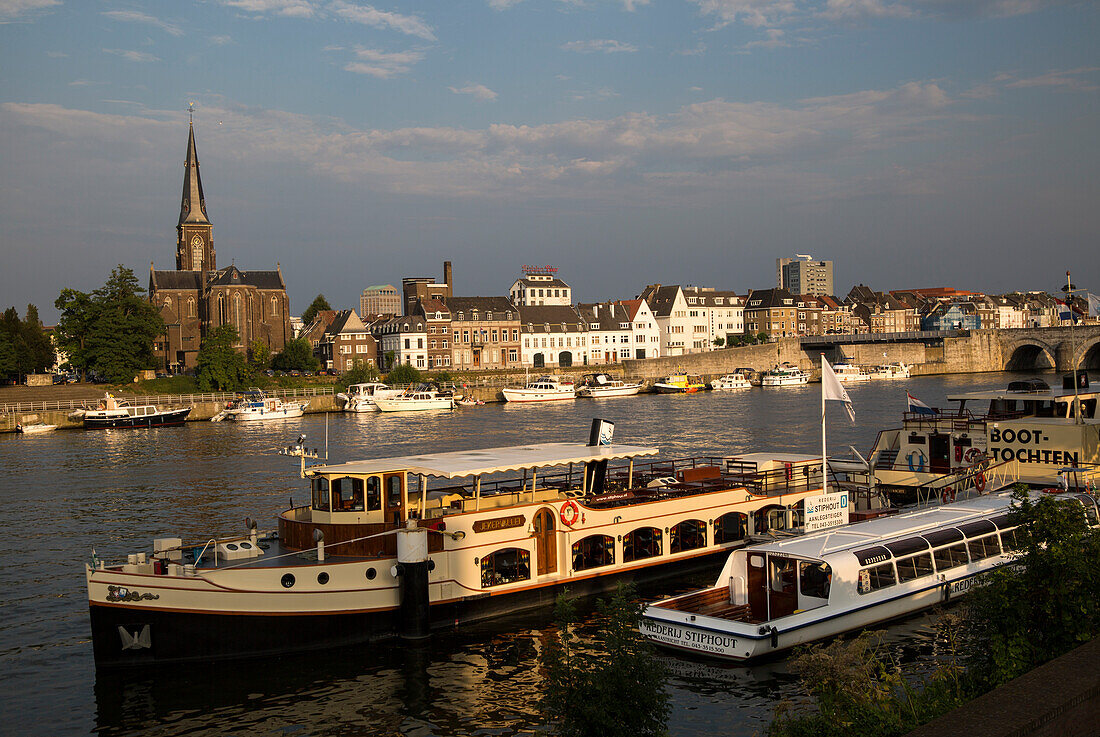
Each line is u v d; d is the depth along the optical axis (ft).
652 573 96.37
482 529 84.53
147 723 66.08
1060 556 40.34
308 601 76.13
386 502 82.43
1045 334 526.16
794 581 77.20
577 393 433.89
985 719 20.17
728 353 515.50
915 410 127.13
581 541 91.61
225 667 74.18
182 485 174.19
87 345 406.00
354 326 488.44
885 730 36.81
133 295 408.46
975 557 85.15
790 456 117.91
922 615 80.74
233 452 231.91
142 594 72.54
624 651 39.47
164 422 328.49
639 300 556.51
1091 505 89.10
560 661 40.98
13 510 150.82
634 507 94.68
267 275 530.27
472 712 66.85
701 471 106.83
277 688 71.26
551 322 533.55
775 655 71.92
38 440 282.15
